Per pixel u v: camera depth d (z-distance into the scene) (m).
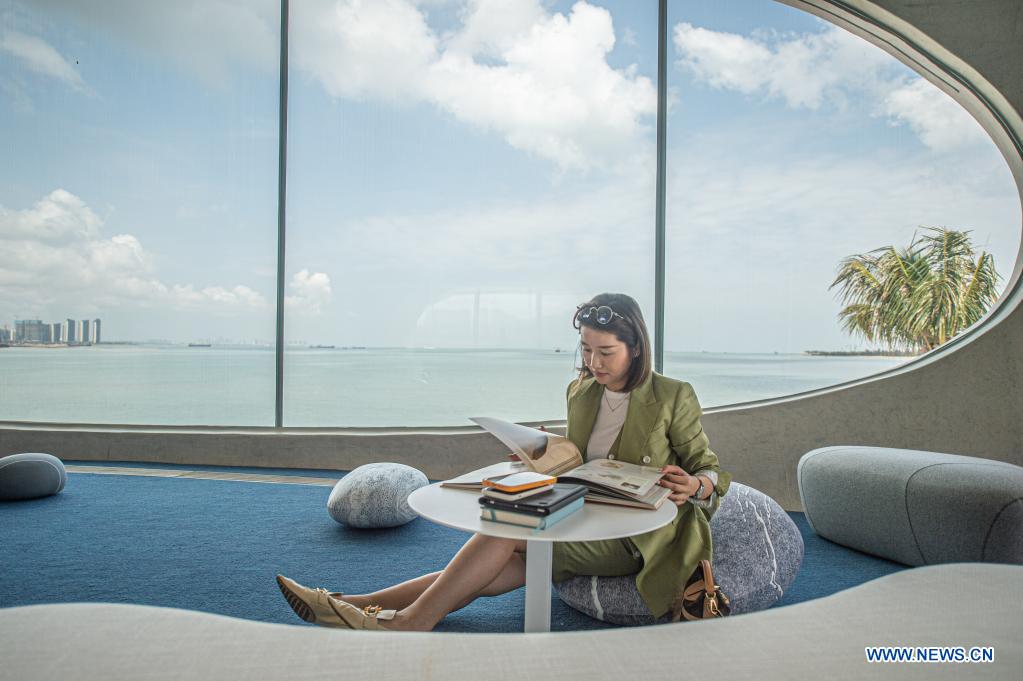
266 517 3.33
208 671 0.58
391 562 2.65
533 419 4.99
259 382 5.21
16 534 2.95
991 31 3.74
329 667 0.59
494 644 0.65
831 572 2.66
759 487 3.86
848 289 4.36
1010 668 0.61
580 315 1.78
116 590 2.28
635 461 1.74
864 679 0.58
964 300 4.19
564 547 1.99
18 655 0.59
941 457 2.79
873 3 3.83
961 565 0.91
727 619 0.71
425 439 4.43
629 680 0.58
